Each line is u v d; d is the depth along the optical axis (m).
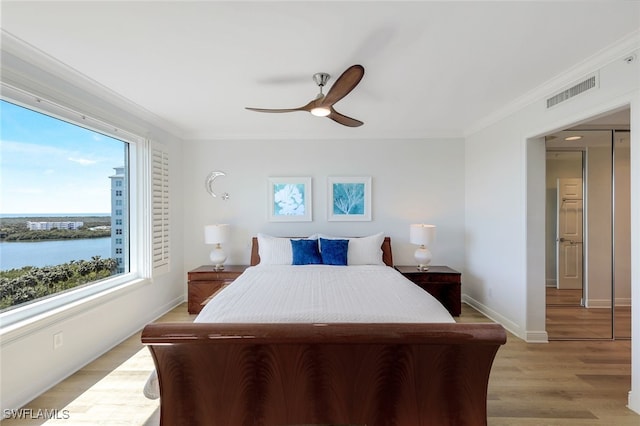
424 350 1.40
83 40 1.81
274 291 2.28
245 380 1.42
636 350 1.85
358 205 4.11
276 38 1.80
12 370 1.84
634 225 1.85
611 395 2.01
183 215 4.12
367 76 2.34
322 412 1.44
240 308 1.87
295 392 1.43
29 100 1.99
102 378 2.21
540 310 2.85
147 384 1.61
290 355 1.41
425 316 1.75
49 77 2.11
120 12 1.54
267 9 1.53
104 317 2.62
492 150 3.43
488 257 3.52
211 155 4.13
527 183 2.84
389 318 1.72
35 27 1.67
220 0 1.45
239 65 2.15
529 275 2.85
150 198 3.30
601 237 3.28
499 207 3.29
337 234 4.13
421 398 1.44
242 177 4.14
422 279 3.58
